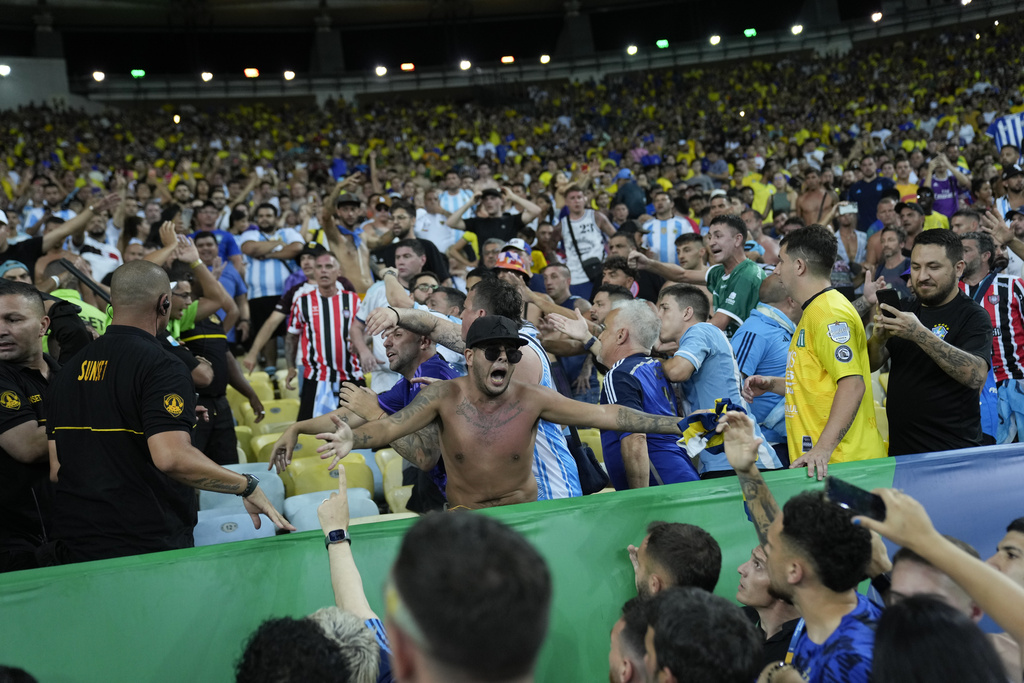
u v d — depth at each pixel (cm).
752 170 1500
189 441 268
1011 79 2325
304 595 249
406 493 466
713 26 3344
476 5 3275
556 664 261
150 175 1381
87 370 275
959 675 149
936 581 190
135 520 271
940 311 339
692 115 2844
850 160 1684
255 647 174
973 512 290
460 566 105
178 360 279
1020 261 600
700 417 267
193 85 3100
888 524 172
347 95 3247
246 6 3102
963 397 328
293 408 671
